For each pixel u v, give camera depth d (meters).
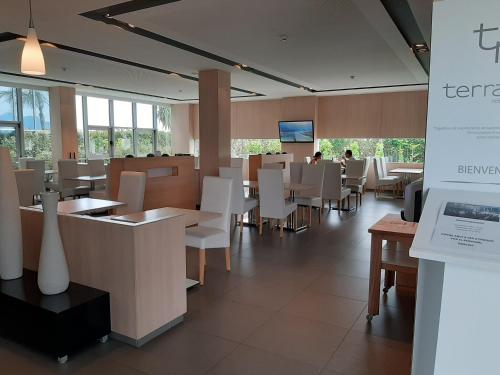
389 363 2.60
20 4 4.07
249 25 4.91
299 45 5.89
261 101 13.03
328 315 3.31
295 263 4.70
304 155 12.14
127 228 2.68
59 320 2.50
